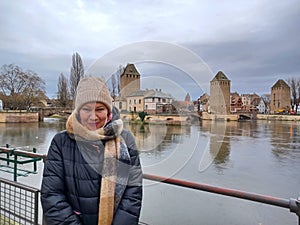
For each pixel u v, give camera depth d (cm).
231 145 2606
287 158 2234
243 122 6012
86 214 171
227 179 1499
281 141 3312
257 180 1545
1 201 288
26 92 6088
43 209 177
